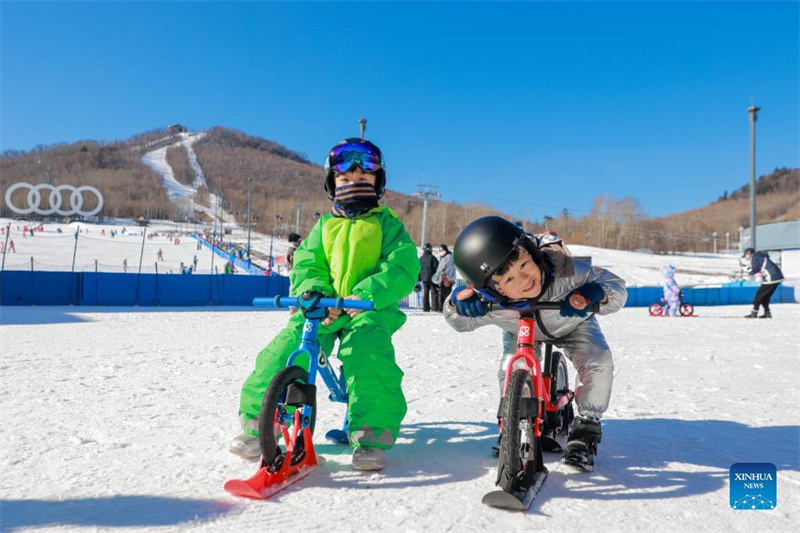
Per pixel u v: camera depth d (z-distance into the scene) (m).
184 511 2.28
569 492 2.53
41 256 48.62
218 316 14.14
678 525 2.20
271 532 2.09
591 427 2.88
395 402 2.92
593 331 2.96
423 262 16.33
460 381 5.20
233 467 2.82
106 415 3.84
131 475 2.70
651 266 52.88
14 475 2.69
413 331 9.96
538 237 2.82
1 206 125.56
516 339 3.12
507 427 2.39
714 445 3.25
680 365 6.24
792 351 7.41
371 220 3.28
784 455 3.06
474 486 2.60
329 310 2.83
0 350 7.23
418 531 2.12
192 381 5.11
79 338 8.76
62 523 2.15
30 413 3.89
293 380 2.70
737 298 26.28
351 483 2.63
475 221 2.52
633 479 2.70
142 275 20.69
